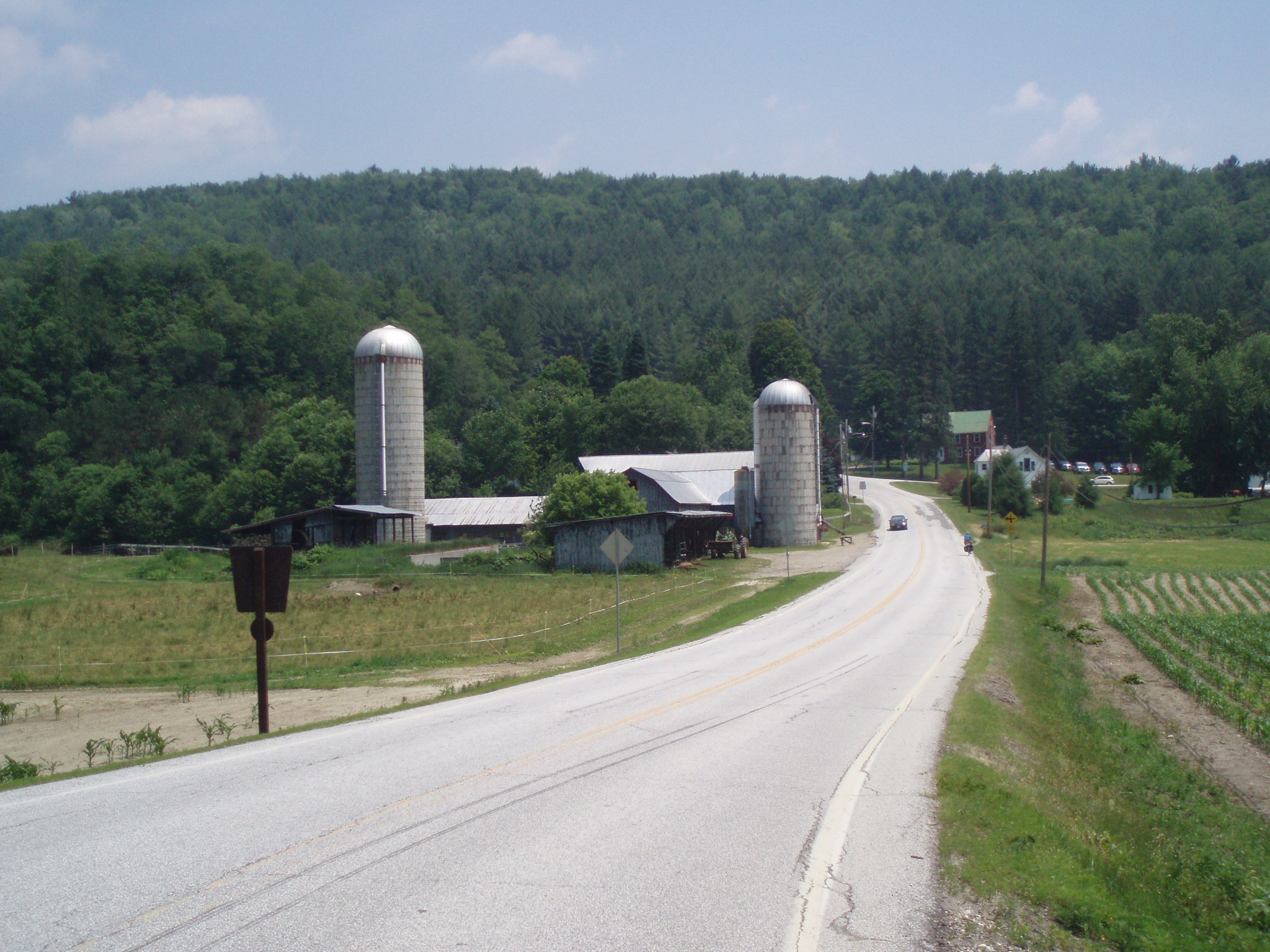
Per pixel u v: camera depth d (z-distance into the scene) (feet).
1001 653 82.28
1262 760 66.08
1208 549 231.71
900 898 24.13
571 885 24.11
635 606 130.11
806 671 67.10
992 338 483.51
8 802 31.86
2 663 92.53
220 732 59.98
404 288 504.43
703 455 278.05
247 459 298.97
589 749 40.47
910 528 265.75
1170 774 58.44
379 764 37.47
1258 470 312.50
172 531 289.94
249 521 278.46
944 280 599.98
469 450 317.63
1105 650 110.22
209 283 407.23
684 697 55.21
